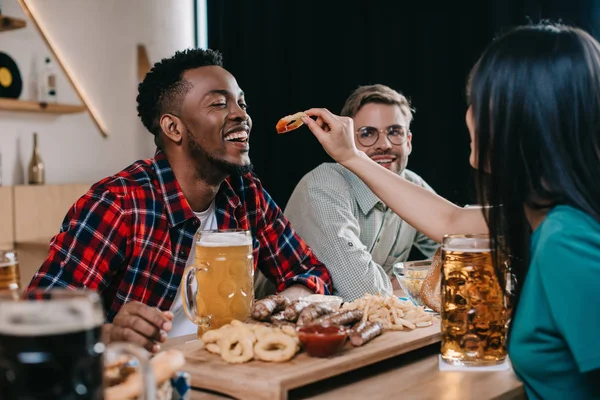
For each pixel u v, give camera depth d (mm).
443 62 3822
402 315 1386
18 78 4020
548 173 1030
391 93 2396
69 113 4371
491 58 1091
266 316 1347
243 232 1372
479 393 1067
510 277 1176
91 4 4500
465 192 3760
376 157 2361
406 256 2451
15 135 4078
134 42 4762
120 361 903
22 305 649
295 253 1972
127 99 4738
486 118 1086
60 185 4043
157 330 1211
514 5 3490
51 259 1586
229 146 1704
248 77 4602
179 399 953
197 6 5027
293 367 1109
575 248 955
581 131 1027
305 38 4371
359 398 1065
